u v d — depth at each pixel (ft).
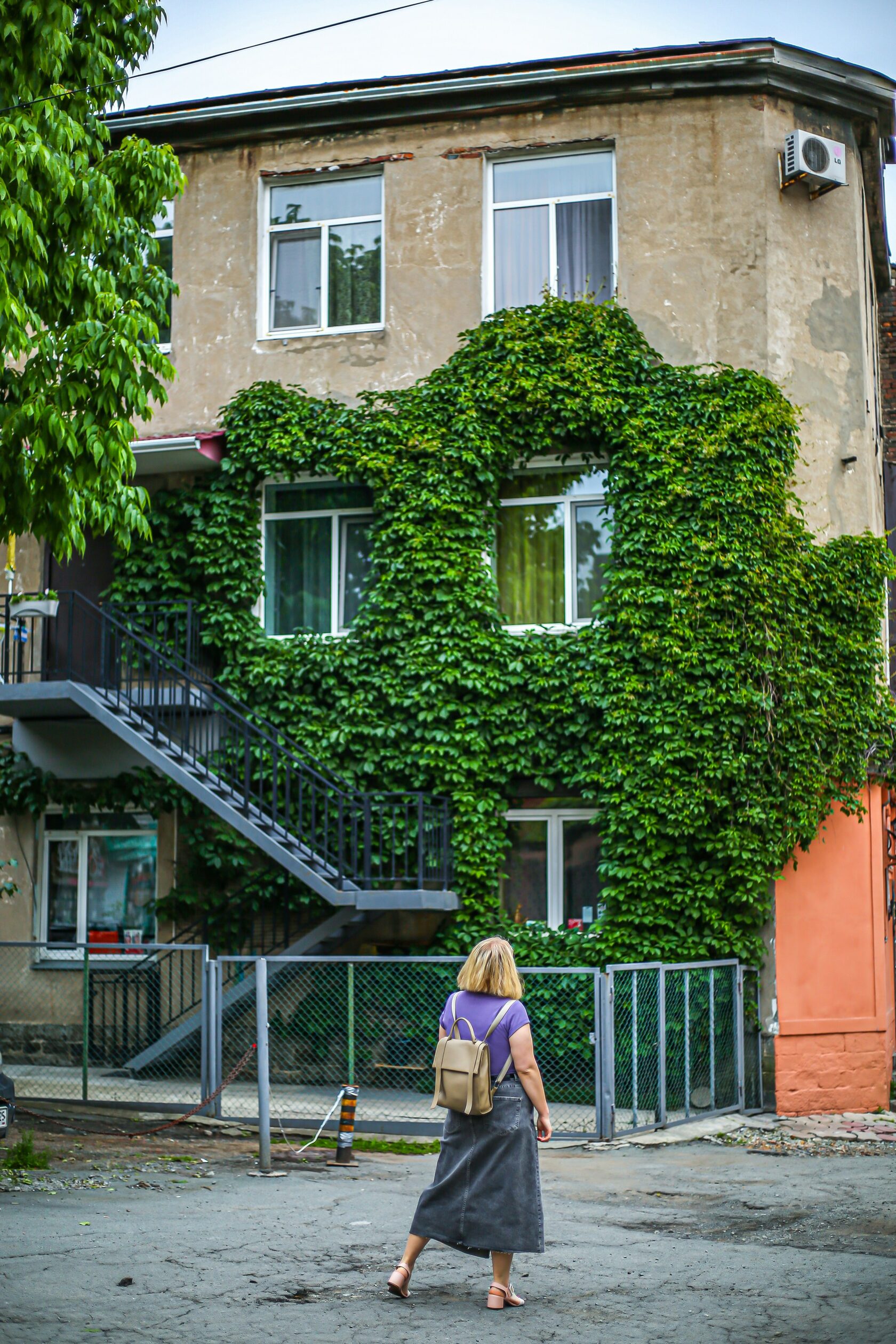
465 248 49.90
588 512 47.96
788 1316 19.04
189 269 52.42
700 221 48.01
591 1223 25.91
